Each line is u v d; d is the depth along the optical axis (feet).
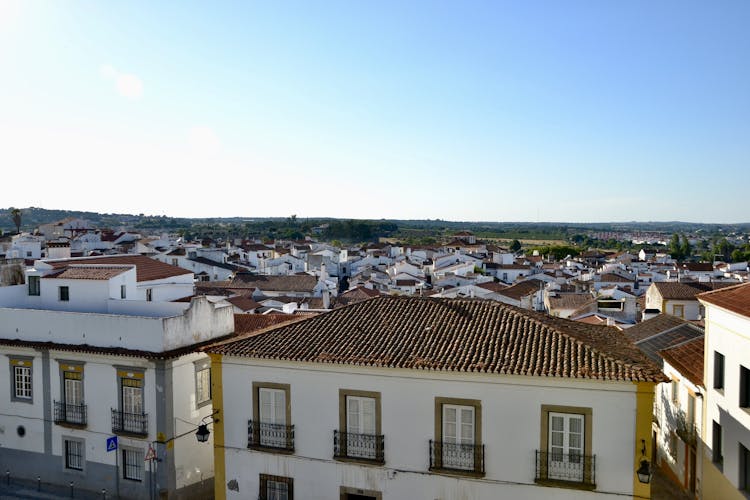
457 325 69.72
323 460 67.41
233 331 92.32
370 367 64.54
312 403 67.67
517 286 272.72
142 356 76.38
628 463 58.18
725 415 67.72
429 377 63.41
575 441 60.03
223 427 71.10
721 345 68.95
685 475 82.94
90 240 395.96
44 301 96.68
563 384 59.57
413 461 64.39
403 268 361.10
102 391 80.53
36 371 84.64
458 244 524.93
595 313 187.32
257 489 70.08
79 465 82.99
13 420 86.58
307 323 74.23
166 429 76.89
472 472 61.87
